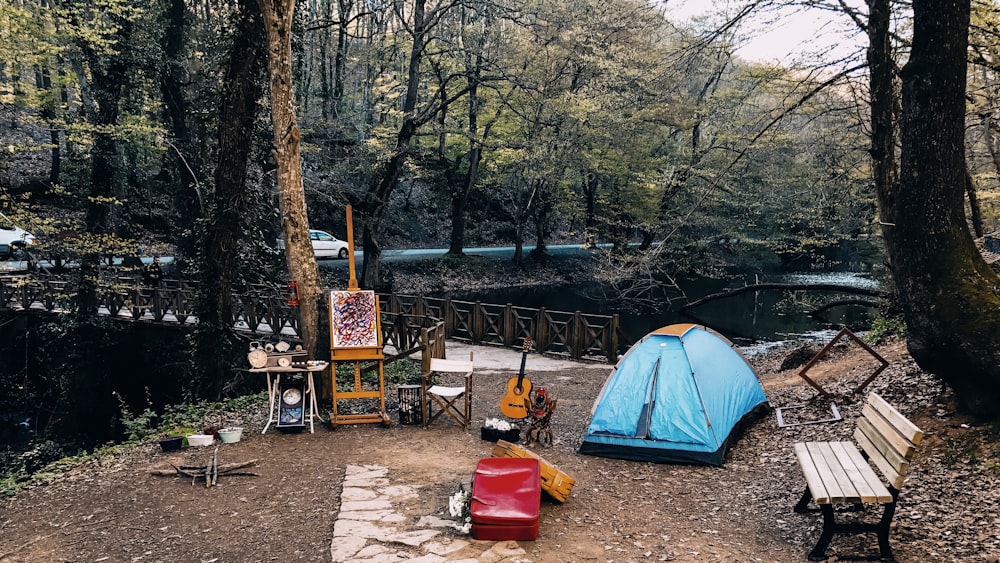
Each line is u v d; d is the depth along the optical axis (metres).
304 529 5.30
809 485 4.68
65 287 17.28
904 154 6.63
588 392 11.48
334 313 8.63
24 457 14.02
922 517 5.07
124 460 7.52
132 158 25.03
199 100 15.54
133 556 4.96
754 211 23.80
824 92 11.80
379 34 31.30
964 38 6.25
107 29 15.10
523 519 4.94
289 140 9.54
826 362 12.23
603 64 20.25
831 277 31.89
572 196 30.20
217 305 12.64
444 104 21.47
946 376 6.53
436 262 30.95
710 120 22.30
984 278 6.34
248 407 10.12
